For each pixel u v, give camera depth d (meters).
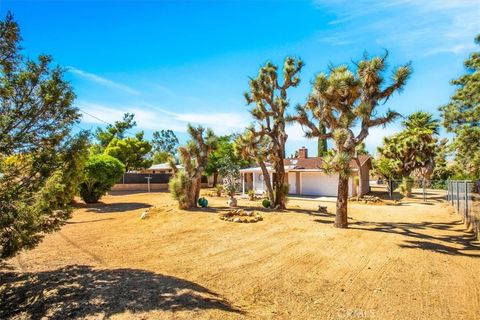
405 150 33.16
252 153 19.05
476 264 8.74
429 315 5.74
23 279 6.69
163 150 88.19
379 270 8.21
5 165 5.99
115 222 15.29
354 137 13.58
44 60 6.14
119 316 4.89
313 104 14.29
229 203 20.05
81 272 7.21
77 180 6.96
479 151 20.47
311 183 33.53
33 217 5.77
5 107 5.96
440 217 17.81
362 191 32.38
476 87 19.83
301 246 10.58
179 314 5.03
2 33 5.82
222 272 7.94
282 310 5.84
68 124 6.58
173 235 12.22
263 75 18.72
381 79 13.29
